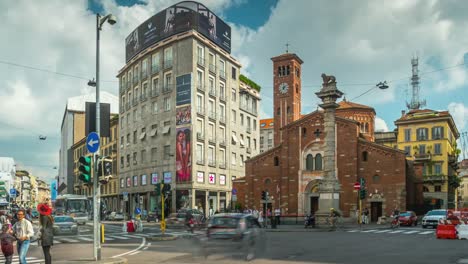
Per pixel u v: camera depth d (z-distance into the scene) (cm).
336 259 1570
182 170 5850
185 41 6053
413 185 6016
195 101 5934
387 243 2236
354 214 5138
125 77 7431
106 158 1638
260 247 1773
